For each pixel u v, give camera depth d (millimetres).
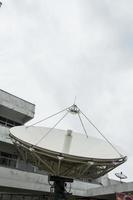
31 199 39688
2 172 32875
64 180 23531
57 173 22906
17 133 23734
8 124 41094
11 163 39188
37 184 34938
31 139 23766
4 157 38750
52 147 23734
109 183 44812
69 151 23844
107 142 26016
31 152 22094
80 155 23531
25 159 23844
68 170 22641
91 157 22672
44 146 23469
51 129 25531
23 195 39625
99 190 36250
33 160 23547
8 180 32969
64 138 25188
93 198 37969
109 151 24953
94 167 23391
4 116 40688
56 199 23047
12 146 37656
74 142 25031
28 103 41656
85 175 23672
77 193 37781
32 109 41781
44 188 35219
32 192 37594
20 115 41312
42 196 39344
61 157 21188
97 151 24719
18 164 39688
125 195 31609
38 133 24734
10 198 39000
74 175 23188
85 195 38125
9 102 39531
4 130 35750
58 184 23406
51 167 22531
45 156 22203
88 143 25422
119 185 33781
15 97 40469
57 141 24625
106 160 22125
